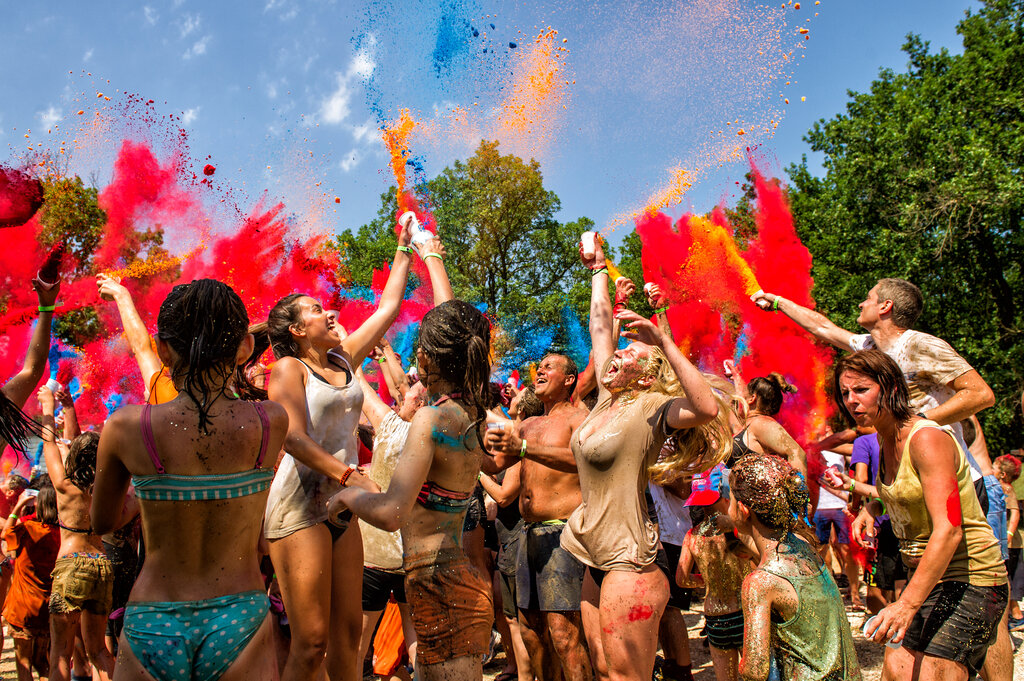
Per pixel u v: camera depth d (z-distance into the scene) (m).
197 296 2.34
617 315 3.11
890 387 3.14
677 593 4.12
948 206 19.55
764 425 4.35
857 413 3.19
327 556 3.06
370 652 5.61
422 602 2.75
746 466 3.01
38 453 6.07
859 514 4.91
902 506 3.13
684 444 3.31
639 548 3.18
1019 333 20.66
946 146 20.03
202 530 2.26
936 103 22.38
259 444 2.38
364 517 2.58
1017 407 19.27
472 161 21.06
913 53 24.03
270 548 3.07
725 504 4.19
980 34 23.06
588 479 3.32
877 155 21.38
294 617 3.01
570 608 3.93
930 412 3.65
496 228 22.62
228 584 2.29
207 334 2.32
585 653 3.97
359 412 3.36
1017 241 19.94
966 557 3.02
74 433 5.32
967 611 2.98
